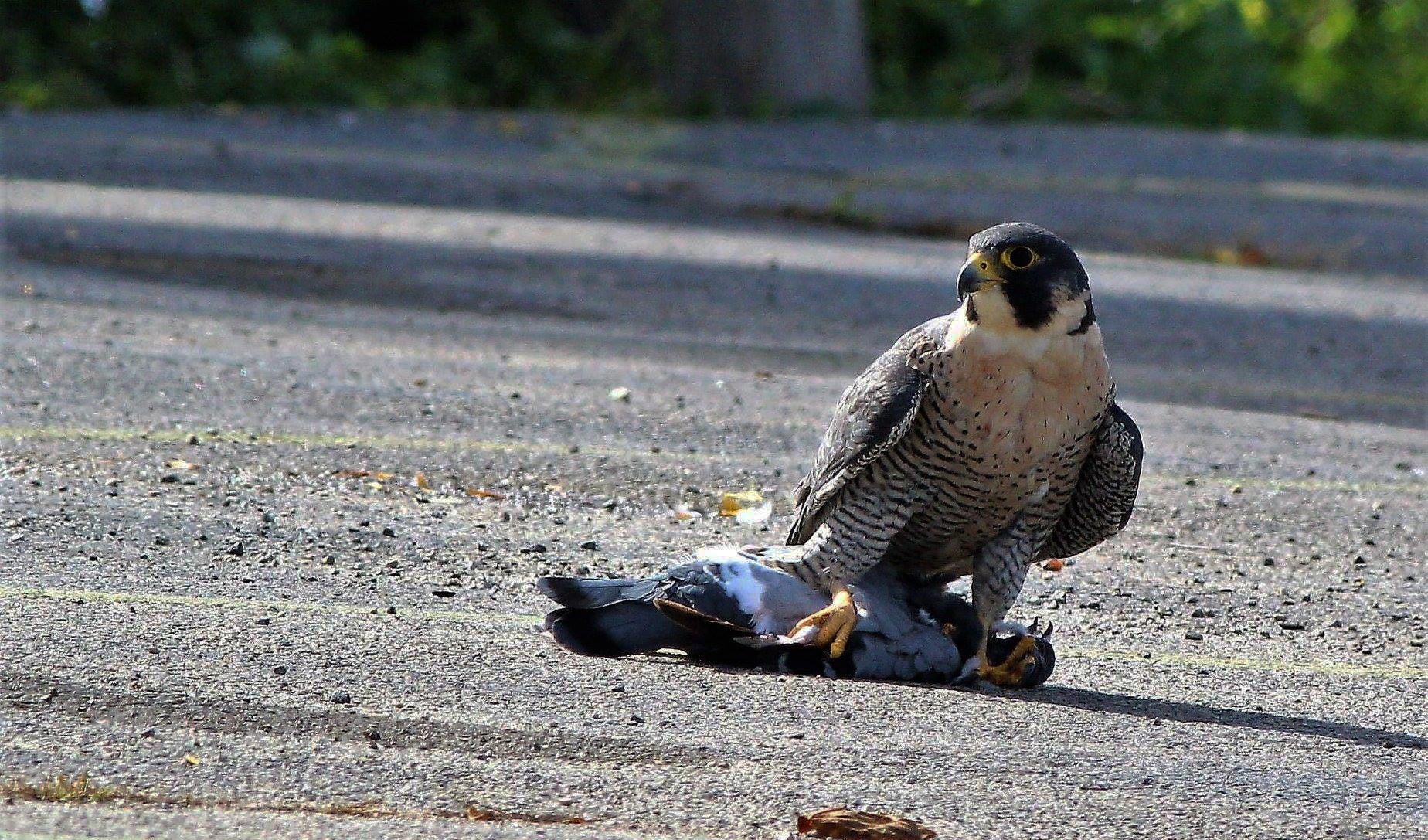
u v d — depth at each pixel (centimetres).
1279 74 4088
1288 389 1662
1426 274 2319
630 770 693
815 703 784
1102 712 807
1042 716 791
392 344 1600
